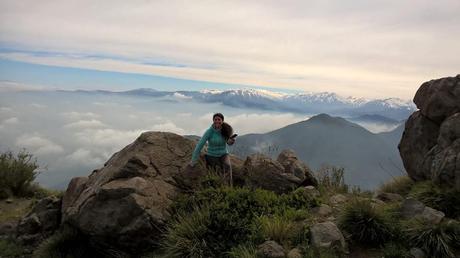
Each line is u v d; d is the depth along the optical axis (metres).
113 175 10.63
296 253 7.40
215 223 8.58
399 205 9.16
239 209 9.28
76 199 11.70
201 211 9.25
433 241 7.30
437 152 10.50
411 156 11.99
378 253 7.62
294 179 11.51
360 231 8.02
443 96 11.27
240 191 9.95
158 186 10.33
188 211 9.76
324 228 7.87
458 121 10.03
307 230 8.01
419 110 12.34
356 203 8.60
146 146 11.34
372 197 11.03
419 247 7.47
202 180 10.74
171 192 10.47
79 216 9.85
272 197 10.12
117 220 9.32
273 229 8.16
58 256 9.91
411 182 11.94
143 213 9.21
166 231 9.28
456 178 9.07
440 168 9.54
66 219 10.41
